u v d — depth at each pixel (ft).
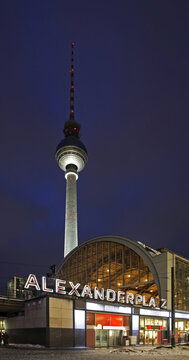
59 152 463.01
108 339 116.57
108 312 119.65
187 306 172.35
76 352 85.97
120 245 204.13
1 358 67.87
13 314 123.24
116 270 200.23
